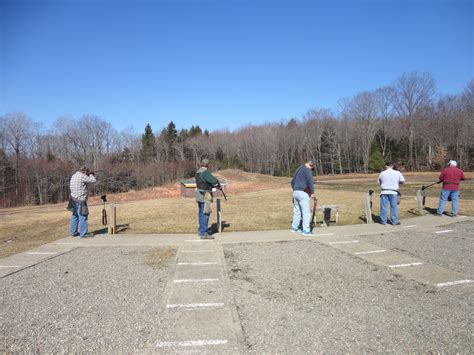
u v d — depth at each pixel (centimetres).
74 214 962
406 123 6469
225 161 7762
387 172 1002
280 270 601
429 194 1969
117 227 1108
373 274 568
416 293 482
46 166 4162
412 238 834
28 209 2623
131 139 6800
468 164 5375
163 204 1891
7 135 4344
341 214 1253
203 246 796
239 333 376
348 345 347
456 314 412
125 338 369
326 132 7131
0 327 401
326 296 477
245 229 1001
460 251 706
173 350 343
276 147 7769
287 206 1579
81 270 628
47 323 409
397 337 360
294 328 385
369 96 6719
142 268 632
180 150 7800
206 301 468
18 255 753
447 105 6078
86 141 5791
